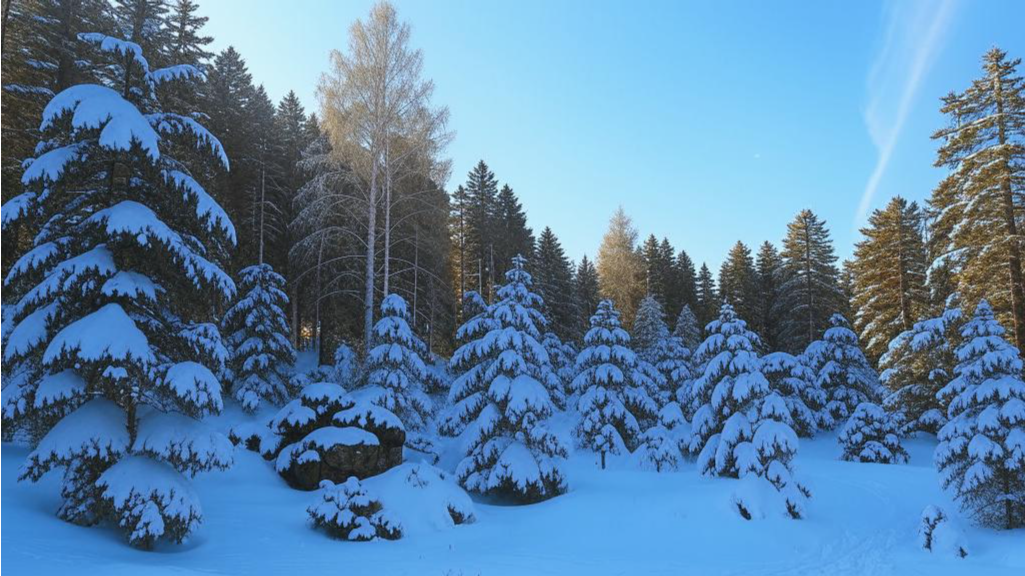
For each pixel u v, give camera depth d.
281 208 36.38
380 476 16.77
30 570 7.80
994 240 25.42
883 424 28.39
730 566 12.74
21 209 10.88
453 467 21.48
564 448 19.30
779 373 31.41
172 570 9.01
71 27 20.97
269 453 20.69
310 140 41.06
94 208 12.15
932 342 28.81
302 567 10.79
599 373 24.89
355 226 29.23
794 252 51.00
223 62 40.19
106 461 11.03
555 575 11.32
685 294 61.31
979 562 13.30
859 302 42.00
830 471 24.17
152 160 11.23
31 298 10.66
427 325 40.53
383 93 25.70
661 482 20.98
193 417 12.12
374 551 12.73
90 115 10.66
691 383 31.78
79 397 11.28
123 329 10.64
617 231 56.56
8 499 11.27
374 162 25.55
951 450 16.30
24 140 18.77
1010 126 26.39
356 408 20.47
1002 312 27.67
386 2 26.30
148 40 23.06
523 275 22.17
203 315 13.55
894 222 39.09
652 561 12.91
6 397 10.77
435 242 31.05
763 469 17.88
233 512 15.09
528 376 20.30
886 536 15.77
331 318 34.69
